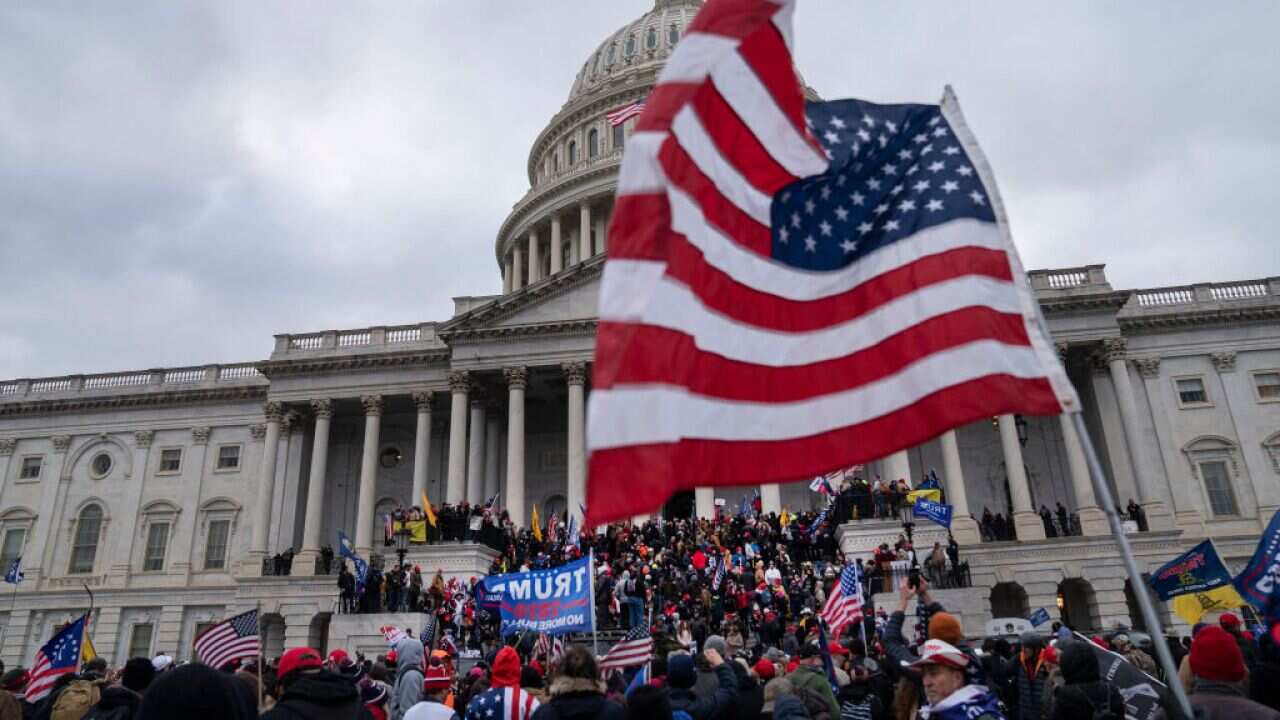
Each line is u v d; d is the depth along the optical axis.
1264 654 8.34
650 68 83.31
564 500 56.56
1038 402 6.11
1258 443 49.72
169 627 54.28
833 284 6.59
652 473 5.21
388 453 58.19
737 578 31.73
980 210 6.79
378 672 14.25
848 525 38.69
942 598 33.59
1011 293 6.53
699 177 6.18
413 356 54.34
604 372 5.35
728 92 6.41
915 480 52.50
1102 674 10.38
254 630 13.64
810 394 6.23
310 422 57.31
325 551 51.69
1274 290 52.50
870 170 7.04
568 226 79.38
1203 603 16.41
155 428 59.59
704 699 8.75
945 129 7.14
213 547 56.31
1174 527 46.09
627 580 31.00
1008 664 13.80
